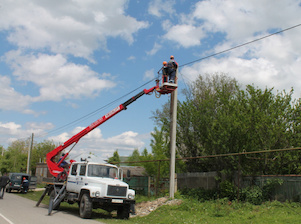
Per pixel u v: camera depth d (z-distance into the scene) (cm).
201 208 1354
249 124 1490
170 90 1578
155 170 2386
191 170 2005
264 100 1589
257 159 1440
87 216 1253
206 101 1752
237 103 1623
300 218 1005
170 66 1581
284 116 1534
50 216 1266
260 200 1326
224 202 1389
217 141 1520
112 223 1140
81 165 1434
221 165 1575
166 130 2144
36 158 5809
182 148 2031
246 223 1038
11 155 5744
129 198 1348
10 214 1252
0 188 2058
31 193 2850
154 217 1325
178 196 1642
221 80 2617
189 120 1941
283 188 1284
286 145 1423
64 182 1522
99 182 1309
